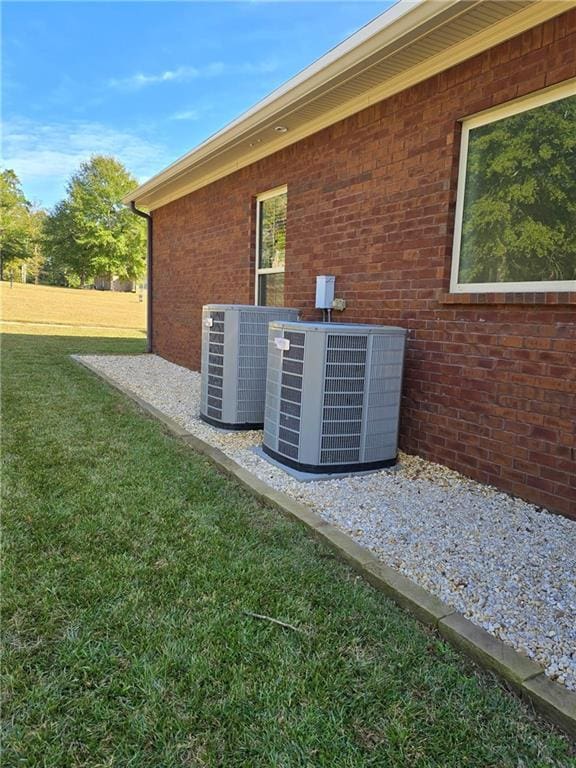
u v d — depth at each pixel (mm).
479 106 3420
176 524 2770
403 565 2420
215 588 2176
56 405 5492
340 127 4703
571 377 2973
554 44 2969
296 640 1874
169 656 1751
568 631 1948
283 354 3791
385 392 3744
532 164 3227
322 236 5039
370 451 3748
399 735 1483
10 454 3799
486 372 3473
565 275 3105
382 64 3748
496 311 3381
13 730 1451
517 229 3342
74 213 40375
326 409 3592
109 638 1832
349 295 4707
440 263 3768
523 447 3262
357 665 1762
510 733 1514
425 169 3852
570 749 1464
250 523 2844
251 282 6516
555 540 2730
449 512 3064
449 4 2986
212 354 4895
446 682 1706
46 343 11719
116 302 30781
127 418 5031
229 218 6930
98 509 2914
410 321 4062
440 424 3850
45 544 2486
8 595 2057
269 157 5887
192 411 5504
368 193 4414
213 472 3629
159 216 9398
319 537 2688
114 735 1450
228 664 1735
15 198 44594
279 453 3873
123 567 2303
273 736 1466
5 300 26172
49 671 1667
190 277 8242
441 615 1997
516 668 1714
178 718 1511
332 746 1441
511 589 2236
